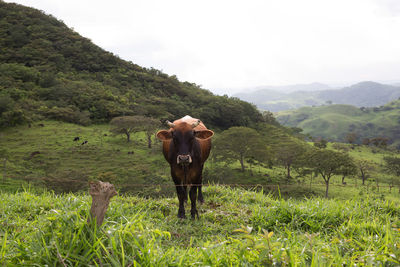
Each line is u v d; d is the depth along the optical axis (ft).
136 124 231.50
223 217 19.80
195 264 9.41
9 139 221.46
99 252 8.95
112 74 463.42
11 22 535.60
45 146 209.46
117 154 203.41
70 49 492.95
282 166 238.07
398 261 9.37
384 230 13.97
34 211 17.84
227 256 9.75
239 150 199.93
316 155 174.19
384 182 222.28
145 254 9.31
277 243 9.36
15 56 447.01
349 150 358.23
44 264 8.77
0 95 278.67
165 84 480.64
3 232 12.88
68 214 10.60
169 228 17.61
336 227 15.84
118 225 11.34
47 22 564.71
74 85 364.99
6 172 151.94
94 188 10.00
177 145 19.76
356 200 20.83
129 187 111.04
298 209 17.89
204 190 26.40
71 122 283.38
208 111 368.68
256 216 18.39
